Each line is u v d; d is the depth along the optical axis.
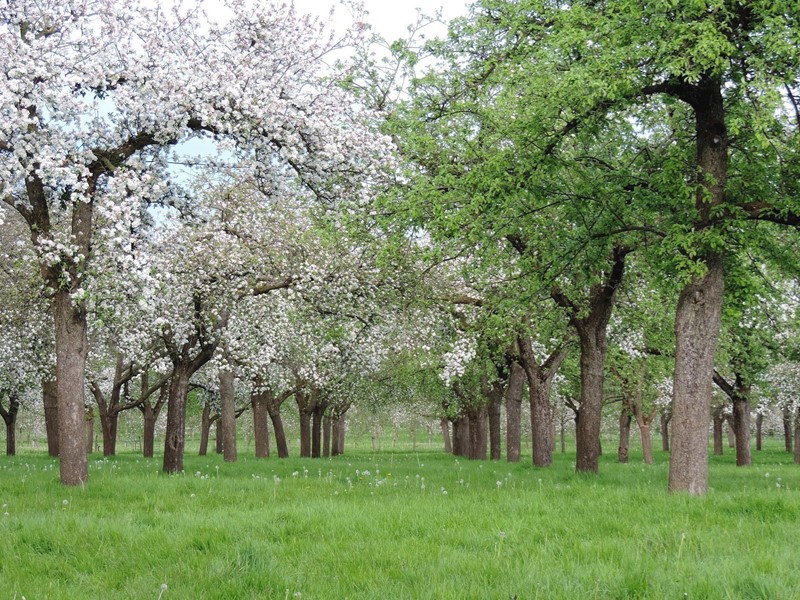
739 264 14.30
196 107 14.45
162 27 15.27
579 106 13.04
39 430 74.06
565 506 11.02
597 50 12.56
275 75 15.88
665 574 6.71
